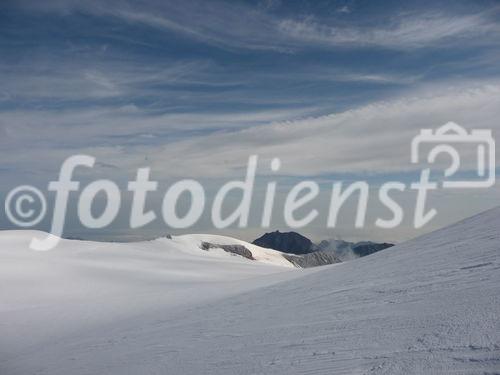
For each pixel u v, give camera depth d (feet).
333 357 17.51
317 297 32.24
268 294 41.45
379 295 27.04
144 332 36.73
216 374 19.57
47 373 29.50
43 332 52.34
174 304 57.36
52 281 109.19
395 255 42.04
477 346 14.56
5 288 98.58
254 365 19.29
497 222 39.81
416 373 13.78
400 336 17.80
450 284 24.56
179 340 29.68
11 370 33.50
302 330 23.49
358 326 21.24
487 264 26.84
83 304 70.13
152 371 23.15
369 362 15.83
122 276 124.98
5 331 55.57
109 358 29.17
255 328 27.32
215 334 28.60
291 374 16.76
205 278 132.05
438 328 17.34
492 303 18.43
